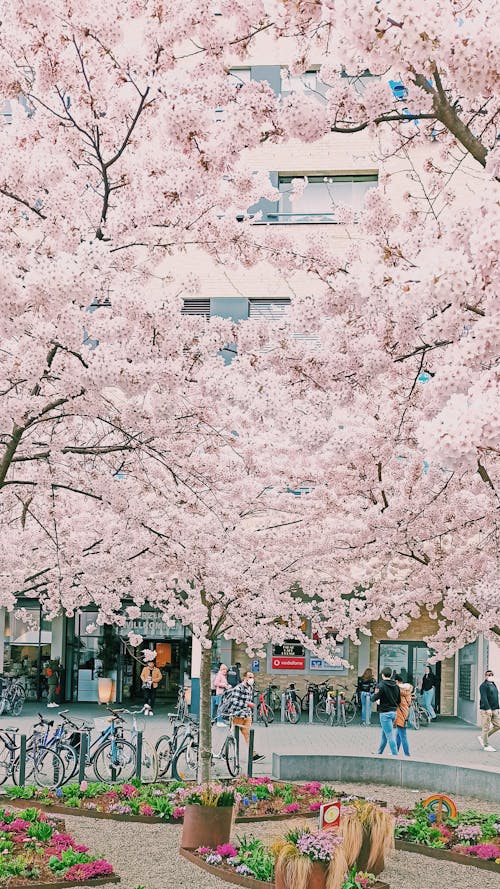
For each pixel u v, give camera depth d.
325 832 9.05
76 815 12.86
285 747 20.31
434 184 8.53
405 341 6.45
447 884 9.76
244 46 5.88
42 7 5.84
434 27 3.87
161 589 15.80
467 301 4.48
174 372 6.53
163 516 13.18
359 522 14.02
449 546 12.69
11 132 7.25
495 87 4.07
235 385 7.75
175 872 9.90
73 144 7.43
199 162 5.51
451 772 14.96
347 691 29.42
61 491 13.86
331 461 11.78
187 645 30.70
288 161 25.08
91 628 16.52
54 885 8.96
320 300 6.53
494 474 10.41
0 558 12.71
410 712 25.44
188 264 23.81
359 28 3.95
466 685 28.83
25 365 6.46
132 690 30.56
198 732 16.06
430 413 7.79
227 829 10.73
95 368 6.12
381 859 10.00
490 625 10.92
